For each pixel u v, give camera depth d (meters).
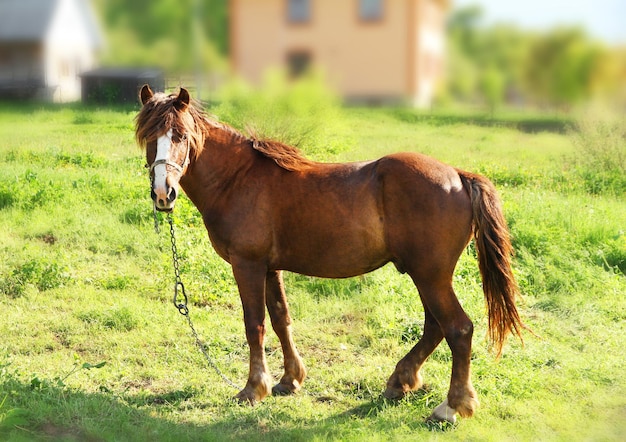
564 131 15.82
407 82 21.56
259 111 12.25
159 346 5.60
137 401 4.61
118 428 4.16
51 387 4.56
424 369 5.15
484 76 17.86
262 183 4.45
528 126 16.80
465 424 4.23
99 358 5.40
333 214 4.29
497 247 4.12
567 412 4.42
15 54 30.23
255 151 4.55
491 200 4.15
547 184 10.86
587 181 10.89
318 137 12.49
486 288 4.23
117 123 16.14
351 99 21.83
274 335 5.88
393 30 21.48
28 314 6.09
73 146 12.91
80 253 7.51
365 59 21.86
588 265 7.21
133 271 7.16
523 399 4.62
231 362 5.37
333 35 22.33
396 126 17.06
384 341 5.72
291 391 4.85
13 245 7.52
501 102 18.20
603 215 8.55
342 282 6.88
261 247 4.45
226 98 13.34
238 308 6.51
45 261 6.92
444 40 19.47
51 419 4.20
